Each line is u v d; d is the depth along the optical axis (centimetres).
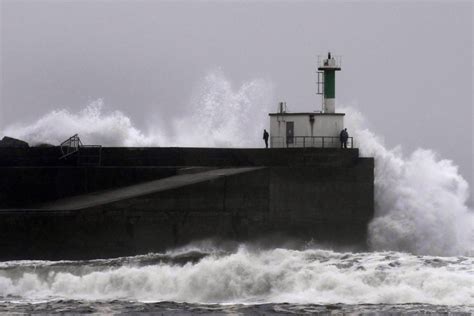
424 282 15875
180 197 17812
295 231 18388
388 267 16688
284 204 18325
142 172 18650
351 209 18612
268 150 18725
